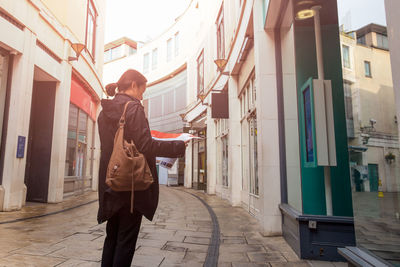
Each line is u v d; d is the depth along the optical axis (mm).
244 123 8648
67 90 9461
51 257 3158
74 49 9180
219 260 3291
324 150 3639
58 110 9125
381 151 1587
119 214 1740
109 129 1794
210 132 13617
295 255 3504
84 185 12391
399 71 1372
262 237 4512
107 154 1768
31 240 3920
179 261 3221
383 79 1538
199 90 16906
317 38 4023
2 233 4289
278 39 5012
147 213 1717
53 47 8641
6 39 6348
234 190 9070
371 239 1729
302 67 4152
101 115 1893
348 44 2023
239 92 9352
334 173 3893
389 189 1516
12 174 6633
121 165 1570
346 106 2043
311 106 3719
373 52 1655
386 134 1519
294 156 4703
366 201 1780
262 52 4988
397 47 1383
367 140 1732
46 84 9227
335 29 4062
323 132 3668
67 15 9438
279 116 4816
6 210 6543
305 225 3371
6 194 6582
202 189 15930
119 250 1695
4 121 6734
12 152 6664
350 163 1974
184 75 20859
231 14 9859
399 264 1442
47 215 6285
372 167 1682
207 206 8859
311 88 3740
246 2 6730
